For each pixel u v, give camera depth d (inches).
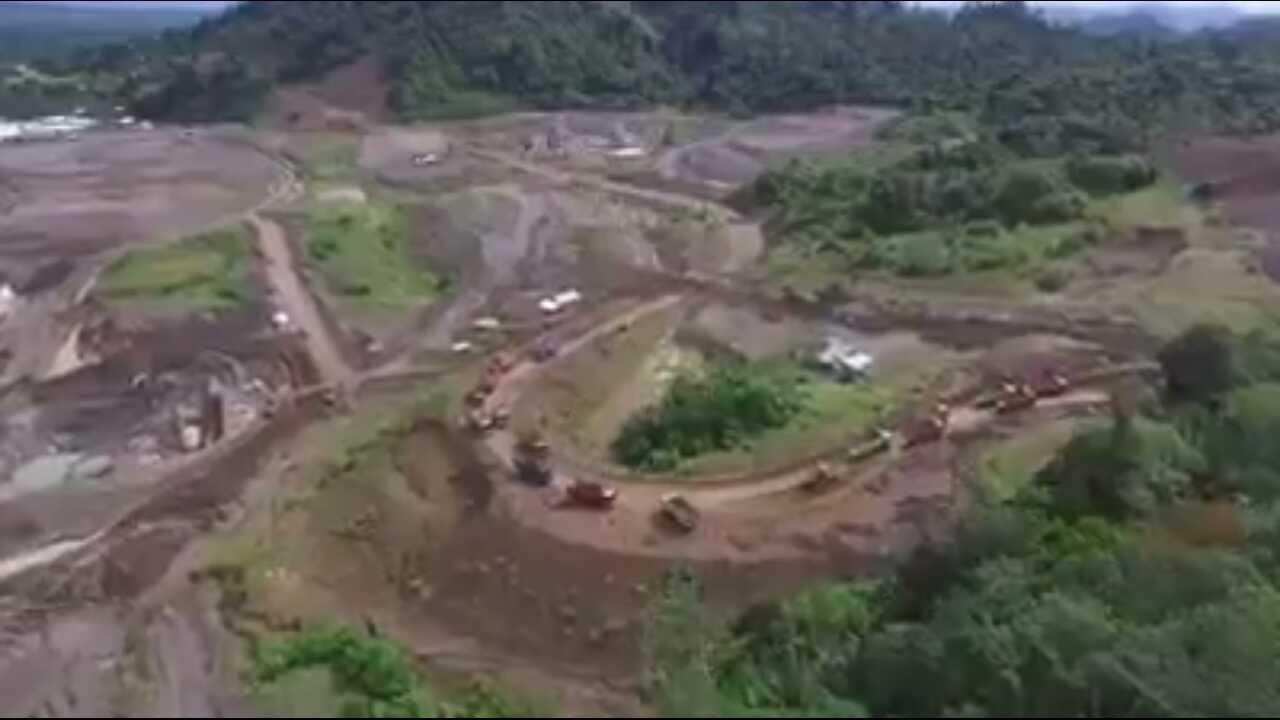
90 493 3161.9
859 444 3139.8
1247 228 4980.3
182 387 3843.5
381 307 4564.5
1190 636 1934.1
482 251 5324.8
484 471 3004.4
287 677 1877.5
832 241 5290.4
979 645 1790.1
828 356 3885.3
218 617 2359.7
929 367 3796.8
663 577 2556.6
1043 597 2027.6
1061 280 4471.0
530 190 6609.3
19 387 3848.4
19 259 5113.2
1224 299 4195.4
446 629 2448.3
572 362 3885.3
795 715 1567.4
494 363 3870.6
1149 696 1728.6
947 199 5364.2
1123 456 2541.8
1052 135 6240.2
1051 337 3951.8
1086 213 5162.4
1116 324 4010.8
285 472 3189.0
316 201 6299.2
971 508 2586.1
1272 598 2124.8
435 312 4512.8
